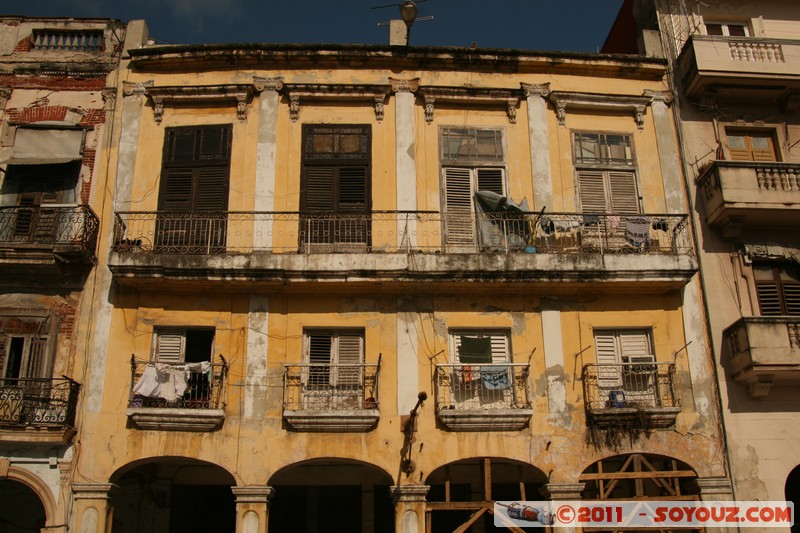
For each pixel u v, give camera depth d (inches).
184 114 652.7
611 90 677.9
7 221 605.9
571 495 550.3
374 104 655.1
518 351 588.1
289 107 652.1
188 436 554.6
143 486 627.5
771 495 560.7
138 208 623.8
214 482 634.8
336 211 627.2
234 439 555.2
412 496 543.5
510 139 655.1
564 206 639.1
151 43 691.4
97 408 559.5
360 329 592.7
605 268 584.7
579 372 585.3
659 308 606.5
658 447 567.2
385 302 594.9
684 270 589.3
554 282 586.9
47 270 586.2
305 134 645.9
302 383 573.9
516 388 575.8
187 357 589.6
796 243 637.9
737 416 579.5
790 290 631.2
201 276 573.9
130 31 673.6
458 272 577.9
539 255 583.8
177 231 614.5
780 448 573.3
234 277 575.5
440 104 661.3
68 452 548.4
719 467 564.7
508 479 639.8
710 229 636.1
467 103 661.3
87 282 593.0
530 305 600.4
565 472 557.0
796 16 726.5
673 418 568.4
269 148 636.7
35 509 619.5
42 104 650.2
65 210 592.4
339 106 655.8
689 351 596.1
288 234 611.2
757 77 654.5
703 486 558.6
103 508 537.3
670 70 687.1
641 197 648.4
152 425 550.3
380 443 557.3
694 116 675.4
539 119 657.0
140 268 570.6
